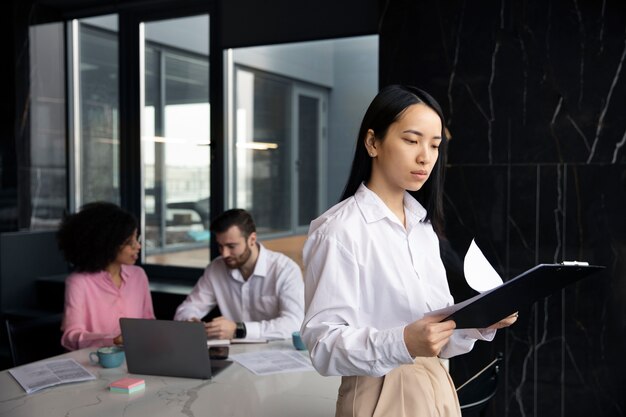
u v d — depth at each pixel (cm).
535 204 298
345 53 368
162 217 444
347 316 109
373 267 113
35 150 454
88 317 285
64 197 477
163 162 441
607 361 292
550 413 303
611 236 287
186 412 171
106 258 287
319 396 182
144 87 445
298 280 284
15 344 250
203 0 415
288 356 225
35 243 443
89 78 468
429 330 99
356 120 366
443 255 311
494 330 122
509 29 299
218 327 248
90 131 470
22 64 443
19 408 176
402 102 111
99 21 459
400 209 121
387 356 102
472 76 306
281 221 394
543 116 295
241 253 278
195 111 425
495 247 306
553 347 302
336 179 373
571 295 298
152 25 439
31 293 439
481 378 184
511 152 302
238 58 408
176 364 201
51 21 462
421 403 115
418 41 316
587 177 289
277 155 394
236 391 187
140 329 202
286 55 388
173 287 414
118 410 173
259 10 395
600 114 285
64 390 192
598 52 285
